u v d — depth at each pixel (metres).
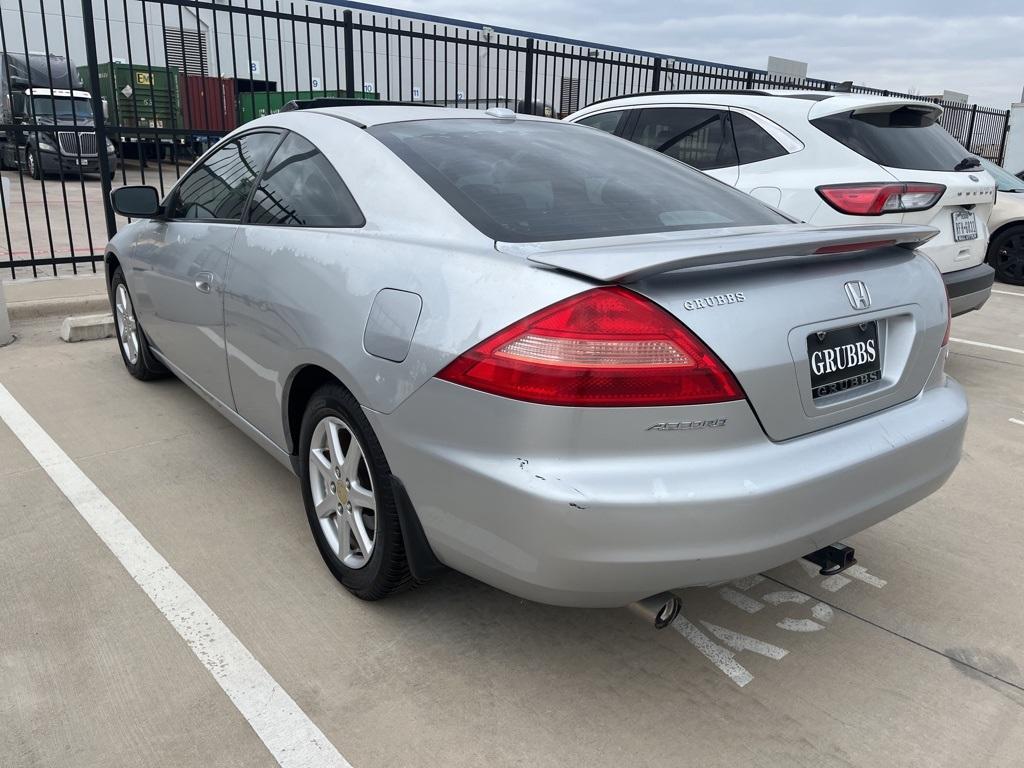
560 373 1.76
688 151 5.48
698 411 1.80
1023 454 3.98
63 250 9.30
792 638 2.46
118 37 13.55
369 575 2.40
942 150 5.07
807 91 5.39
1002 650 2.43
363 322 2.19
